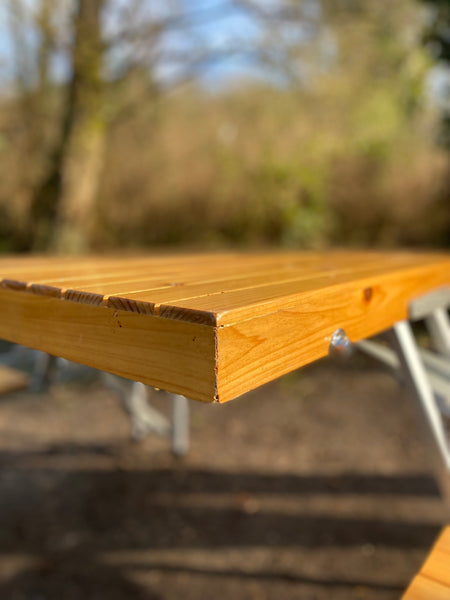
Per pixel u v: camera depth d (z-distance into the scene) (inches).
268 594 63.2
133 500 85.2
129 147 251.8
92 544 73.9
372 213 221.1
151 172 249.0
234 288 29.4
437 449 42.8
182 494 86.7
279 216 234.4
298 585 64.7
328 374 146.4
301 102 246.1
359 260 60.8
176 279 36.4
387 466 94.2
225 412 122.1
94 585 65.2
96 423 115.7
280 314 24.3
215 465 96.3
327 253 81.7
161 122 256.4
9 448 103.3
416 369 43.5
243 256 73.3
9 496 86.1
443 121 193.0
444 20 164.9
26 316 31.5
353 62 243.9
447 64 174.1
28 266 52.4
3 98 239.6
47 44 206.5
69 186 217.2
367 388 134.3
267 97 251.9
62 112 236.1
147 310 23.0
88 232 237.5
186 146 252.2
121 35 203.6
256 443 105.3
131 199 249.6
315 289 27.9
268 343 23.4
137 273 42.2
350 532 74.9
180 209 247.9
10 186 237.3
